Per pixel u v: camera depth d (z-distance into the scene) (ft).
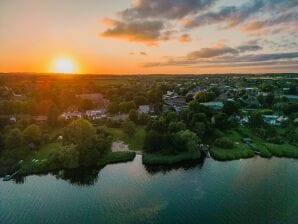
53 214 343.26
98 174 450.30
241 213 341.41
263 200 370.32
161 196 382.42
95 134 541.75
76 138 524.93
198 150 522.88
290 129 643.04
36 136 530.27
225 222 323.78
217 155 512.63
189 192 391.65
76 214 342.64
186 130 538.88
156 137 516.32
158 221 326.44
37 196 385.50
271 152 534.37
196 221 326.03
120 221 327.26
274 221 325.83
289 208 351.67
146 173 453.17
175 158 490.90
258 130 622.13
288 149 539.70
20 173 444.14
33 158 484.33
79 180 432.25
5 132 556.10
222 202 365.81
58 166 461.78
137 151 536.01
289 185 410.93
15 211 350.02
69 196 385.70
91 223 324.60
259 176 440.86
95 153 477.36
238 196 380.58
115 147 549.54
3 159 460.55
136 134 614.75
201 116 616.39
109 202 369.09
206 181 425.28
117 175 446.60
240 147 549.54
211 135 604.08
